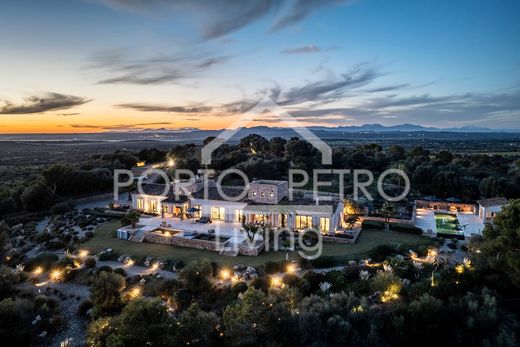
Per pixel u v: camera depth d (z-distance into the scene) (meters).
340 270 40.59
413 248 46.34
